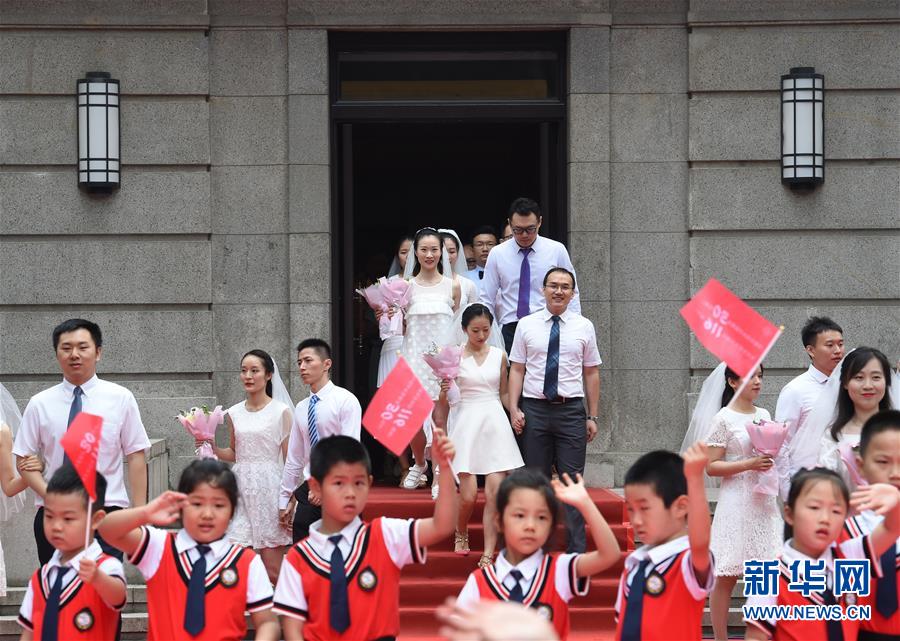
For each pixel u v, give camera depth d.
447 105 10.15
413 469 9.23
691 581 4.37
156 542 4.71
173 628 4.62
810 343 7.12
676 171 9.98
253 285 9.91
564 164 10.20
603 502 8.48
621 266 9.98
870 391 6.08
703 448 4.27
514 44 10.20
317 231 9.92
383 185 14.52
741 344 4.71
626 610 4.46
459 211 14.56
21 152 9.76
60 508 4.73
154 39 9.83
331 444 4.65
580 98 9.95
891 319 9.87
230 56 9.92
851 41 9.88
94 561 4.57
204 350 9.84
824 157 9.87
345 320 10.41
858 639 4.79
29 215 9.75
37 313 9.75
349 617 4.58
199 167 9.88
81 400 6.30
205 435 7.84
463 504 7.85
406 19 9.97
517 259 8.61
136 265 9.83
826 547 4.61
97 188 9.72
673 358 9.95
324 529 4.73
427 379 8.73
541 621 2.07
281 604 4.62
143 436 6.41
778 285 9.89
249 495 7.82
